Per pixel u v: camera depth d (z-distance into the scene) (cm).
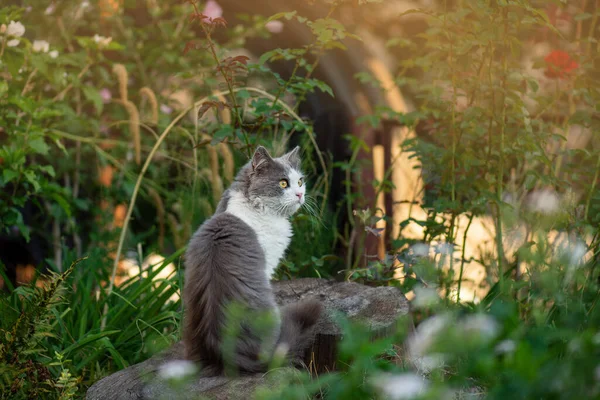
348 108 878
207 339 427
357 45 877
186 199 746
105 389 432
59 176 816
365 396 281
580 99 707
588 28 763
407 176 823
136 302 627
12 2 789
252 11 941
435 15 577
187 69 848
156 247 785
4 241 837
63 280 451
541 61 654
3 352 428
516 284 472
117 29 861
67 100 809
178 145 862
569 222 533
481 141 643
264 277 451
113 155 827
